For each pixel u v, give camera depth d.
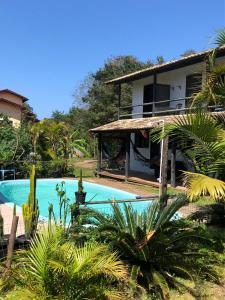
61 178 22.27
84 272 4.89
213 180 6.54
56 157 23.56
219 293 5.90
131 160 25.53
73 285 4.82
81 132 37.69
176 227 6.91
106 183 20.25
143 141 24.38
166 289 5.55
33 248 5.29
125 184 19.89
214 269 6.61
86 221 7.34
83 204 8.98
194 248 6.97
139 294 5.60
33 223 7.00
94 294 4.90
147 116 24.23
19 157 21.89
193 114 7.70
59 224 6.86
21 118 35.56
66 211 8.01
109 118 39.25
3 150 21.28
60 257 4.97
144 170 24.17
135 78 22.31
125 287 5.58
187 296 5.70
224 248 7.43
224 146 7.34
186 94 20.91
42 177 22.38
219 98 8.59
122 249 6.37
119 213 7.12
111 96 40.28
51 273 4.82
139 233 6.35
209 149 7.54
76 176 23.58
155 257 6.39
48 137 24.25
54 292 4.80
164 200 8.24
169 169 19.62
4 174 20.94
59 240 5.44
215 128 7.41
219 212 8.89
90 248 5.42
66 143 24.70
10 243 5.97
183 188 16.28
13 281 5.21
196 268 6.43
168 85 22.48
